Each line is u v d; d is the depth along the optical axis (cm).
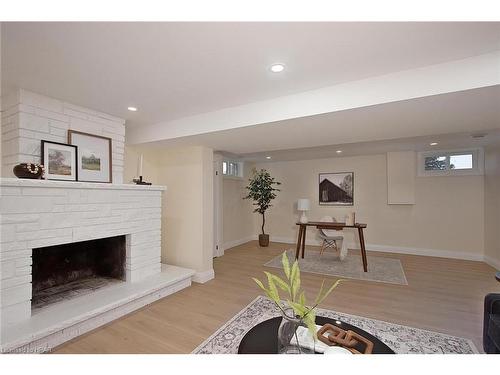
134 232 284
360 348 129
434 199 489
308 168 614
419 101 181
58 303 224
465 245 462
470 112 206
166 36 138
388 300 283
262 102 236
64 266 271
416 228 504
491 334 168
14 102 210
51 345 187
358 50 153
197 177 358
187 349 190
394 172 512
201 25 128
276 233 652
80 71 178
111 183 270
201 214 353
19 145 206
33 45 145
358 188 561
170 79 192
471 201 459
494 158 412
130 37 138
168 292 293
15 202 187
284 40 142
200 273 345
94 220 241
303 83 199
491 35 137
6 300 183
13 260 187
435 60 164
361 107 193
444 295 296
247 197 606
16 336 170
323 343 131
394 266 416
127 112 269
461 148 465
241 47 150
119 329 218
